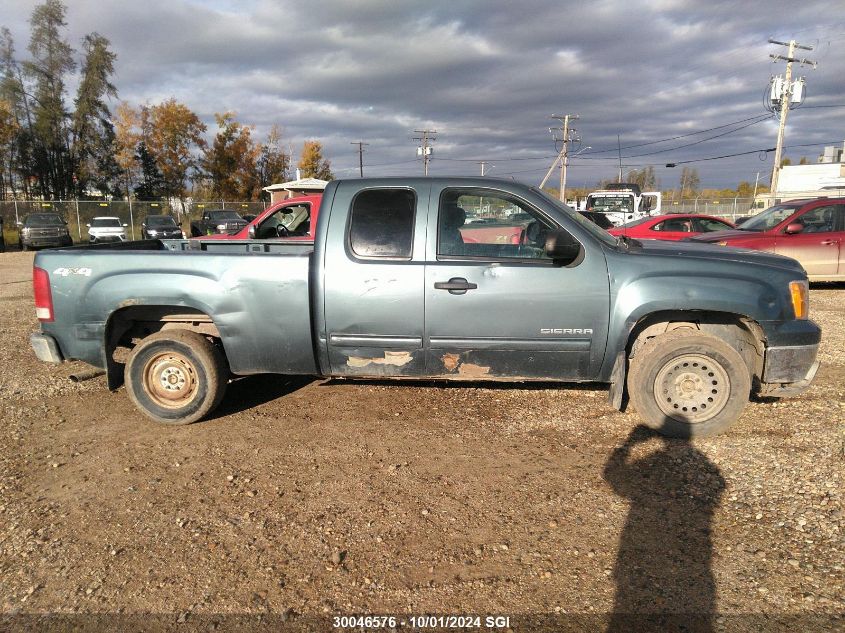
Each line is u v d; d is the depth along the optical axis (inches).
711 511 126.9
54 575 109.9
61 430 180.1
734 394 159.9
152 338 178.1
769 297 158.4
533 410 189.3
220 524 126.3
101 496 139.1
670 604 98.8
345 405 196.5
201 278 172.2
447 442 166.1
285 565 111.7
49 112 1669.5
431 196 170.9
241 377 229.1
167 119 1782.7
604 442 164.2
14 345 295.9
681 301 158.1
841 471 140.1
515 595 102.3
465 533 121.3
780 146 1241.4
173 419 180.7
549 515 127.4
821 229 429.4
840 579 102.8
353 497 136.7
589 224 177.3
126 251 179.2
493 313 165.3
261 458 158.2
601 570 108.4
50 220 1082.7
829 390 201.0
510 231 169.0
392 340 170.6
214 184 1930.4
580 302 162.2
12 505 135.4
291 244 246.7
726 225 536.7
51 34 1660.9
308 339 172.6
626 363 172.1
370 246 170.1
